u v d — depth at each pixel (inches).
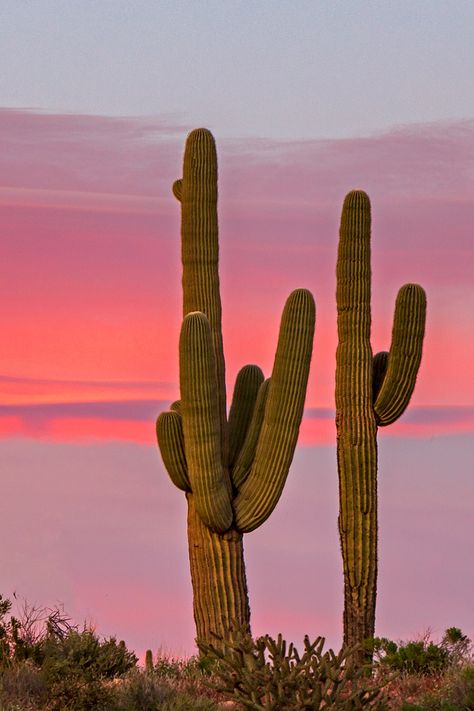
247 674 924.0
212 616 1456.7
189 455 1432.1
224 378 1501.0
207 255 1504.7
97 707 1045.8
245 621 1465.3
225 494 1448.1
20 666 1103.6
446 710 989.8
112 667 1170.0
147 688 1065.5
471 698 995.3
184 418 1433.3
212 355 1427.2
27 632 1202.0
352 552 1510.8
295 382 1435.8
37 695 1074.7
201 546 1467.8
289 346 1432.1
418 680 1120.2
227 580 1457.9
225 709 1021.2
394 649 1210.0
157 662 1215.6
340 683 912.9
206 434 1422.2
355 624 1502.2
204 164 1510.8
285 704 905.5
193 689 1111.0
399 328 1504.7
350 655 924.0
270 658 928.9
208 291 1502.2
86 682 1067.3
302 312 1432.1
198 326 1414.9
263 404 1508.4
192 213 1507.1
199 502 1434.5
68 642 1184.2
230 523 1457.9
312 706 902.4
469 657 1168.8
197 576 1469.0
